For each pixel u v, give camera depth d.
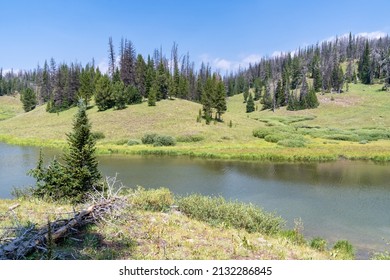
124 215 11.73
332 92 137.75
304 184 32.06
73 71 109.44
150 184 31.89
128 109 90.19
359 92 133.50
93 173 18.12
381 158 46.53
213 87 84.31
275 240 12.04
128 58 107.00
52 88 129.38
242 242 10.69
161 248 9.41
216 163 44.91
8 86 186.12
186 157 50.47
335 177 35.28
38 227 9.79
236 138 68.38
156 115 84.00
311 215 22.05
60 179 16.62
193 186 31.23
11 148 59.00
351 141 66.38
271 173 37.72
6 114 142.50
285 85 136.75
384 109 104.81
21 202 13.81
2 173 35.59
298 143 59.50
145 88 105.19
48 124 86.75
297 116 105.69
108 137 68.44
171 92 106.38
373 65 150.12
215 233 11.62
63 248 8.64
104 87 91.62
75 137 18.31
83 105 19.16
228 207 14.43
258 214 14.39
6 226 9.89
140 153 54.41
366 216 21.83
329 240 17.28
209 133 69.88
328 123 92.56
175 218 13.03
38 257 7.87
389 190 29.42
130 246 9.29
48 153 52.31
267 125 87.00
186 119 81.56
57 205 14.00
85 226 10.44
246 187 30.81
